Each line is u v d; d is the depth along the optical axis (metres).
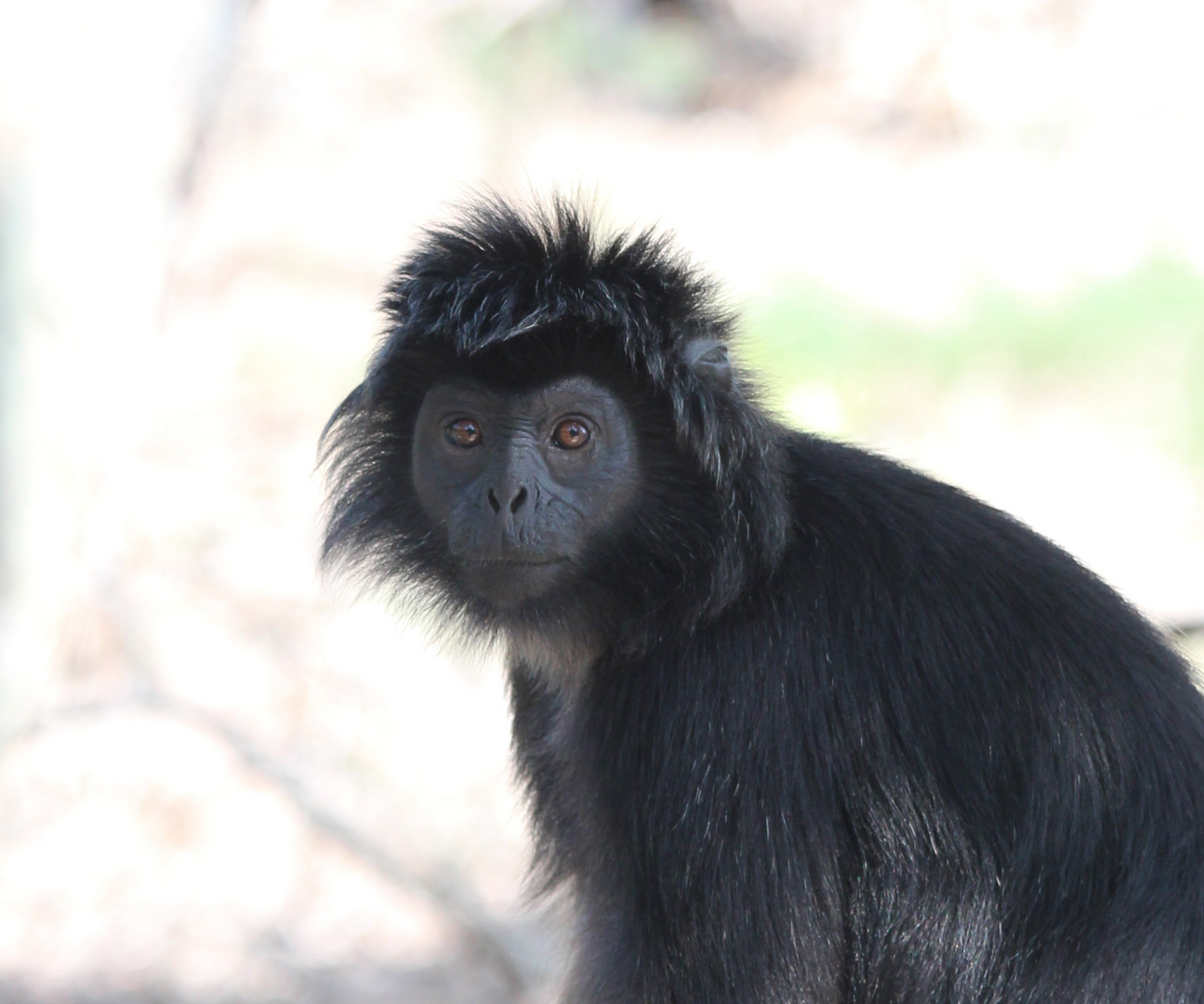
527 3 35.72
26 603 12.06
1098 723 9.41
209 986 18.16
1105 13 34.00
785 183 32.19
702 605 9.60
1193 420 23.19
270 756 18.38
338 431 10.88
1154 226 26.81
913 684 9.49
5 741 12.25
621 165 33.50
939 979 9.47
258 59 32.97
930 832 9.46
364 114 34.12
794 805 9.34
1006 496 22.36
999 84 33.78
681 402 9.47
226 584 22.62
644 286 9.66
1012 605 9.63
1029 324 23.94
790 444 10.23
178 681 21.00
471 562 9.88
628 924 9.70
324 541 10.89
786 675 9.45
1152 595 18.09
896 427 23.30
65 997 18.17
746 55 37.50
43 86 11.84
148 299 12.70
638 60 35.84
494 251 9.77
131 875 19.70
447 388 9.89
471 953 18.41
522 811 15.03
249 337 28.31
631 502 9.73
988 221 29.30
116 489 19.25
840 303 23.69
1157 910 9.10
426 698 21.17
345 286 30.09
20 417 11.84
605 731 9.90
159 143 12.63
